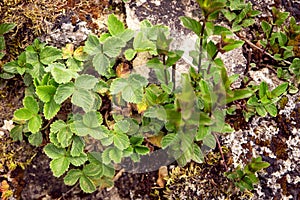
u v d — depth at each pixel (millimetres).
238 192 516
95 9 543
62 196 509
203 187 515
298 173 531
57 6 536
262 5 585
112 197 511
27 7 530
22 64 507
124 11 551
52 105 491
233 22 561
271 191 522
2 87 525
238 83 543
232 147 526
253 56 567
